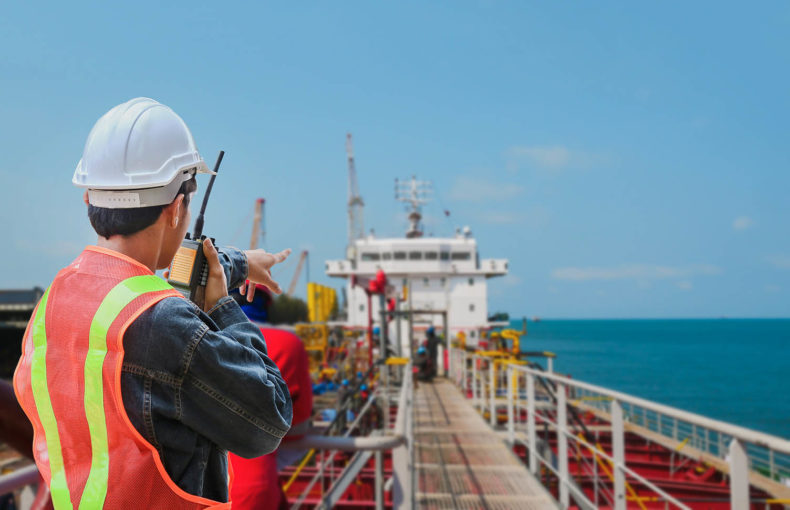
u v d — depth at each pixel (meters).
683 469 11.09
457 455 8.24
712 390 49.69
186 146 1.30
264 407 1.19
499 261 26.92
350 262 27.06
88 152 1.24
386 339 18.84
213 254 1.32
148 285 1.17
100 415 1.10
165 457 1.14
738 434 2.74
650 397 44.91
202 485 1.20
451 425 10.70
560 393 5.81
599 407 17.47
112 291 1.15
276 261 1.67
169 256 1.32
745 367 75.38
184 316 1.14
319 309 39.00
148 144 1.22
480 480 6.93
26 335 1.26
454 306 26.84
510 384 9.30
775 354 105.44
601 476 9.27
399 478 3.59
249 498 2.41
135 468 1.09
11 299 30.31
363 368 20.88
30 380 1.17
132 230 1.22
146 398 1.10
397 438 3.55
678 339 176.62
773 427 31.12
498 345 17.83
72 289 1.18
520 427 10.27
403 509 3.56
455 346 21.97
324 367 23.55
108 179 1.20
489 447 8.77
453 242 27.45
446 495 6.34
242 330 1.28
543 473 8.00
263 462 2.50
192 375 1.13
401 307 23.23
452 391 15.96
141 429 1.11
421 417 11.62
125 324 1.10
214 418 1.16
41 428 1.15
